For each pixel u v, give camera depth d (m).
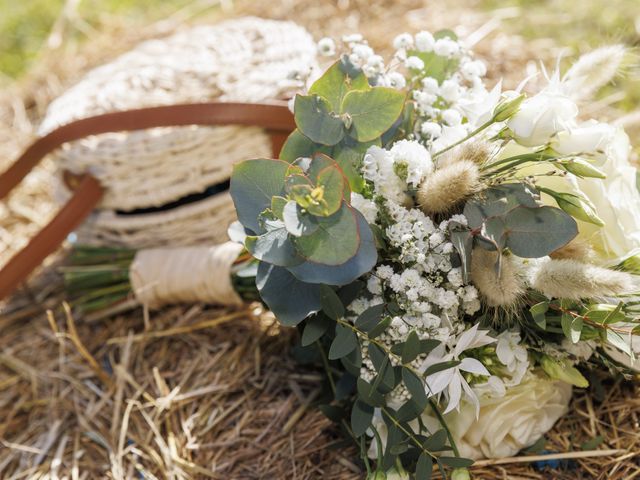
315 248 0.37
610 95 0.68
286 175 0.38
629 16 0.79
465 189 0.38
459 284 0.39
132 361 0.55
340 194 0.36
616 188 0.42
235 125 0.54
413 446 0.41
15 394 0.55
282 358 0.53
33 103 0.84
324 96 0.41
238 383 0.52
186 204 0.58
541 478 0.44
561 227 0.38
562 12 0.82
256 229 0.40
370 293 0.41
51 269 0.65
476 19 0.81
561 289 0.38
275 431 0.48
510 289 0.38
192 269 0.54
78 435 0.51
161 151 0.54
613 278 0.37
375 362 0.40
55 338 0.58
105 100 0.59
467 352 0.41
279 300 0.39
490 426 0.42
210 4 0.95
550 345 0.41
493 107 0.40
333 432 0.47
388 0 0.85
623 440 0.45
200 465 0.48
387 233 0.39
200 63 0.61
